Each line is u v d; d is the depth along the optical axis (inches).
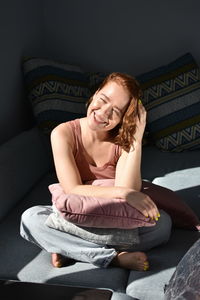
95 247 73.6
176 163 115.6
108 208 71.6
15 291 65.0
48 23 142.6
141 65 141.4
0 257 76.9
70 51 143.4
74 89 127.3
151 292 66.5
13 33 121.2
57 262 73.6
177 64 131.0
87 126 81.2
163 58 139.9
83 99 127.9
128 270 73.3
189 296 54.9
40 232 75.2
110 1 138.4
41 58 127.5
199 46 137.3
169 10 136.3
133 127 77.5
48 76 124.3
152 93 128.3
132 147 79.4
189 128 124.6
